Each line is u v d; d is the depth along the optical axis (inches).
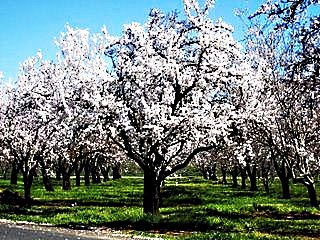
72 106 1036.5
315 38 651.5
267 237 746.2
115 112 933.2
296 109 1045.8
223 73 942.4
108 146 1513.3
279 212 1130.7
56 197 1630.2
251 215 1069.1
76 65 1103.0
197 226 885.2
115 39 973.8
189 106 945.5
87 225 917.8
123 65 949.2
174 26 983.6
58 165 2192.4
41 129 1279.5
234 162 1957.4
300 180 1195.3
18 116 1309.1
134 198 1599.4
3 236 759.1
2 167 3181.6
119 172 3425.2
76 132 1029.8
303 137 1093.1
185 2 954.7
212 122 915.4
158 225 899.4
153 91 965.8
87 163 2568.9
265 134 1106.7
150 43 954.1
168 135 921.5
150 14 984.9
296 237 762.2
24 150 1314.0
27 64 1283.2
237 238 729.0
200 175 4451.3
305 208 1169.4
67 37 1104.8
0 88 1342.3
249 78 966.4
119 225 912.9
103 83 969.5
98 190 2021.4
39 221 975.0
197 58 963.3
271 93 1048.2
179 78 922.1
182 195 1716.3
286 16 574.6
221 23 952.9
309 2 561.0
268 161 1908.2
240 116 975.0
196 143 984.9
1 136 1301.7
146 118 913.5
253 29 1079.6
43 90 1186.6
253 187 2095.2
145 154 965.2
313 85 687.1
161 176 981.8
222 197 1635.1
